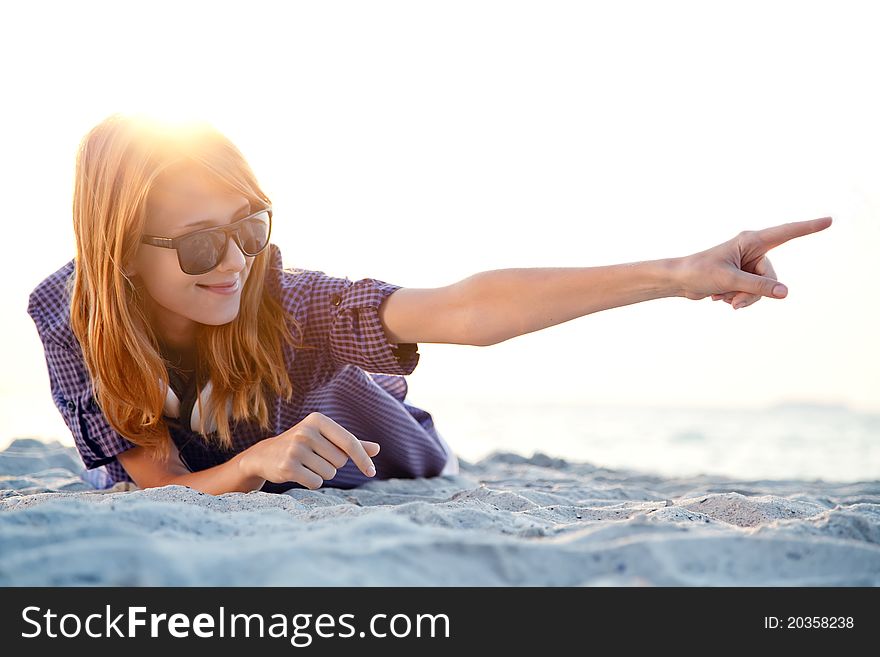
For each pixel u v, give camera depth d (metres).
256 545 1.21
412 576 1.13
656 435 14.51
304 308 2.36
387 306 2.24
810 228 1.60
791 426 17.00
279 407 2.47
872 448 11.80
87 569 1.09
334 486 2.65
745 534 1.36
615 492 2.82
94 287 2.06
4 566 1.09
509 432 15.07
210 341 2.22
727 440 13.58
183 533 1.36
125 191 1.96
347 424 2.67
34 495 2.03
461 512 1.59
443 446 3.24
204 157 1.98
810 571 1.25
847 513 1.58
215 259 2.00
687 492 3.10
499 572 1.17
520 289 1.95
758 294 1.61
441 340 2.16
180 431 2.36
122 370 2.11
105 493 2.03
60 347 2.29
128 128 2.01
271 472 1.99
